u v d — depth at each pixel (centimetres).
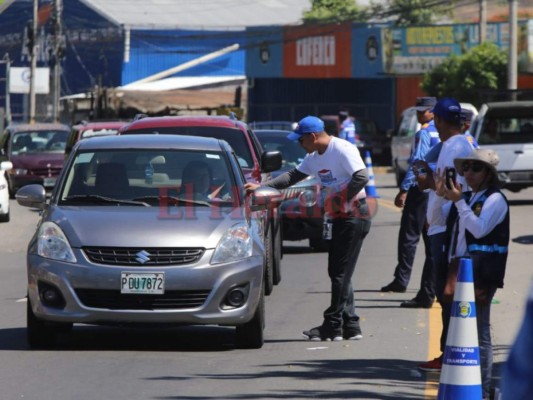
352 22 14325
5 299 3391
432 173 2197
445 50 13025
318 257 4394
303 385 2073
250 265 2423
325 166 2506
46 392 2033
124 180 2648
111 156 2702
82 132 6525
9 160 7944
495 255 1898
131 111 13125
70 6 18438
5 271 4206
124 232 2408
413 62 13175
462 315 1712
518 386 854
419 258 4225
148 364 2305
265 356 2392
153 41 18112
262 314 2470
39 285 2414
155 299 2375
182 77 17325
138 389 2050
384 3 17562
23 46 18275
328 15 17125
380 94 14112
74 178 2664
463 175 1916
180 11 18812
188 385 2081
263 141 4569
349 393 2003
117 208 2561
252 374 2188
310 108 14450
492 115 6650
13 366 2283
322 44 13662
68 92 18175
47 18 18588
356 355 2389
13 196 7944
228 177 2677
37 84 16025
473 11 16188
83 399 1970
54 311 2395
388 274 3800
